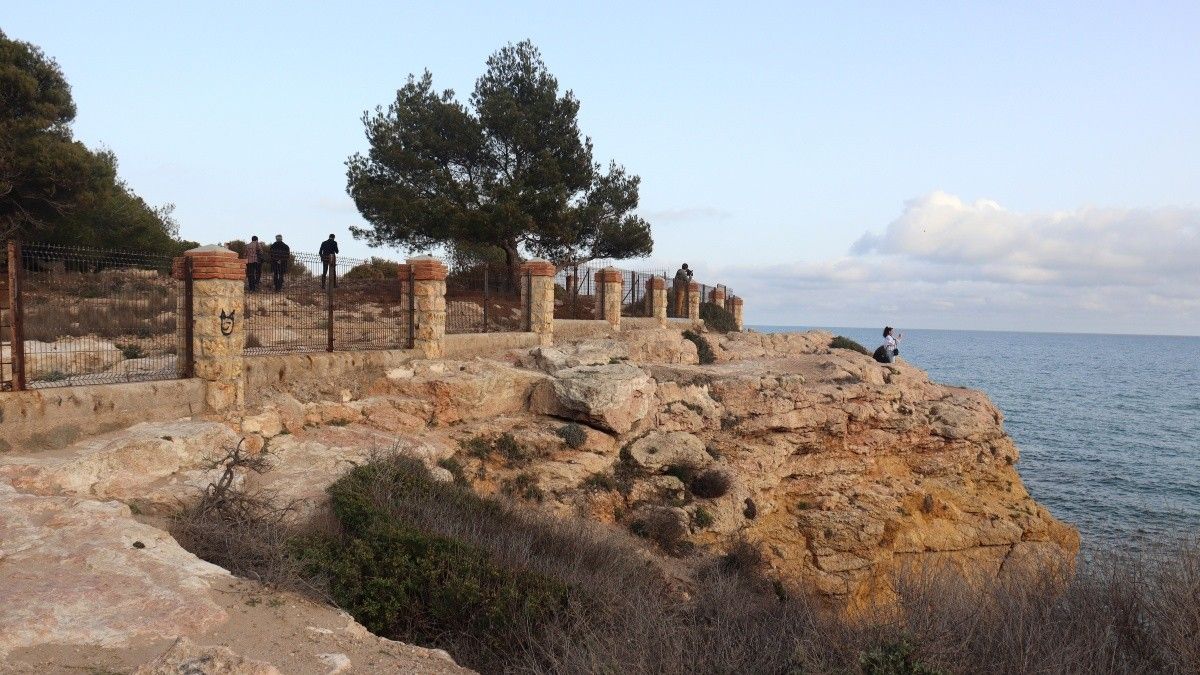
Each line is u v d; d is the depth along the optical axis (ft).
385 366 64.23
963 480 91.15
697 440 70.69
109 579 27.81
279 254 83.76
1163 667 27.96
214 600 28.53
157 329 60.54
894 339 119.65
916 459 89.51
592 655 27.58
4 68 99.30
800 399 83.46
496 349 79.36
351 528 40.32
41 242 105.70
